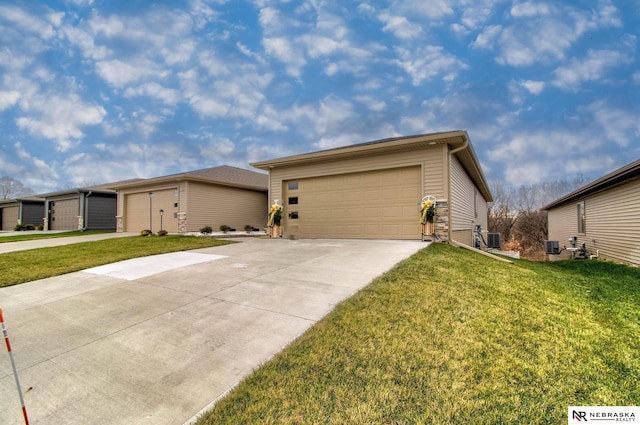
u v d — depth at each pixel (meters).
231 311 3.71
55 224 20.48
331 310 3.59
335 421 1.92
